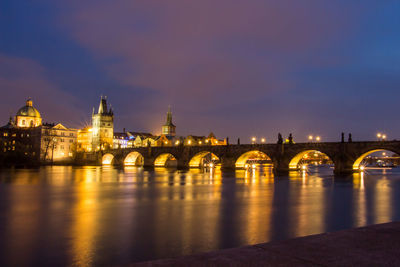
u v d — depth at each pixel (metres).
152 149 169.00
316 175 110.88
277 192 57.44
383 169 177.88
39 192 57.03
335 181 82.62
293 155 107.44
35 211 37.88
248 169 149.88
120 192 57.06
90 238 25.97
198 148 142.50
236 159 125.56
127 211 37.72
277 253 9.26
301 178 93.94
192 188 64.44
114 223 31.25
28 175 101.75
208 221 32.00
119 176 101.56
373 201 46.41
